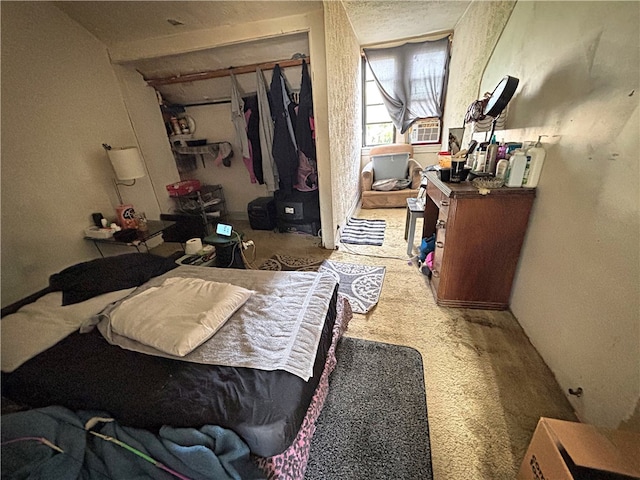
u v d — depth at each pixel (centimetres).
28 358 101
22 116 183
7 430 79
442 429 111
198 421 78
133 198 275
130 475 73
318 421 115
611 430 79
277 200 317
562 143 125
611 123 98
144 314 113
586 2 112
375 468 99
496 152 167
